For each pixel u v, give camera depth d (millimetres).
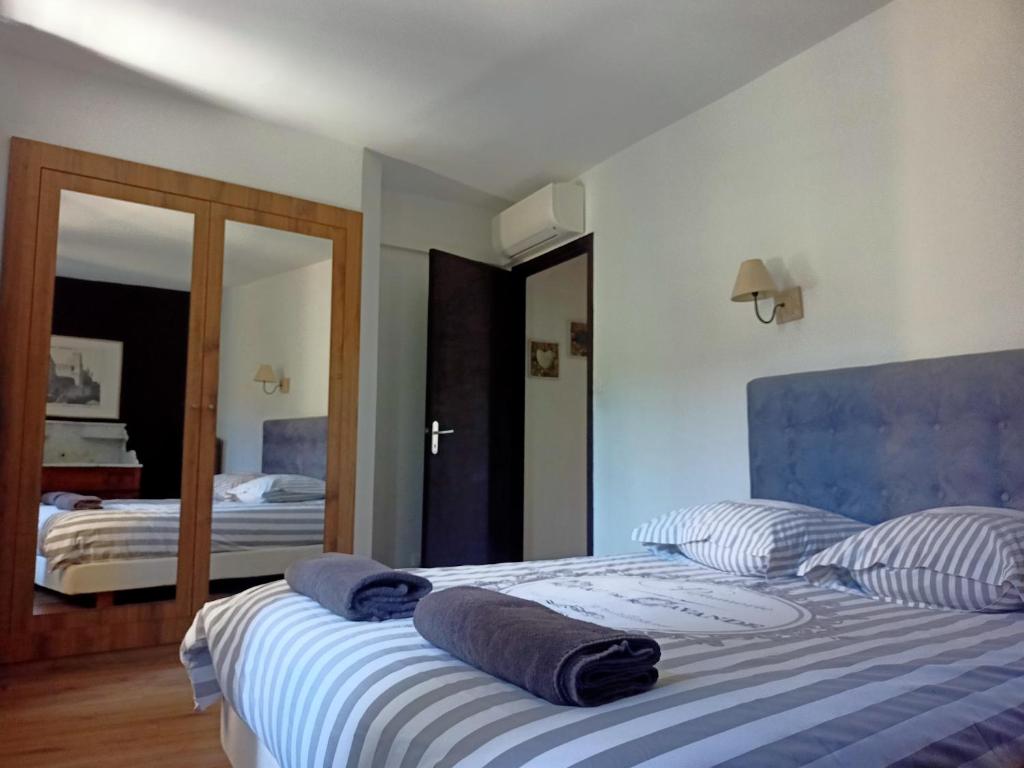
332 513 3572
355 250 3701
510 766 833
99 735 2145
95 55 2891
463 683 1098
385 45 2799
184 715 2314
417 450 4543
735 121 3143
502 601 1307
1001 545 1706
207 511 3219
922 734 944
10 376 2799
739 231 3092
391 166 4059
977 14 2297
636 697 1028
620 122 3467
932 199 2395
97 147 3043
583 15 2604
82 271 2986
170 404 3158
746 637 1429
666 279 3469
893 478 2342
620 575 2186
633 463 3602
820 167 2768
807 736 897
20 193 2859
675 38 2752
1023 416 2018
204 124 3307
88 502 2951
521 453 4707
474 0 2514
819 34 2734
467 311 4422
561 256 4266
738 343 3074
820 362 2729
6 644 2742
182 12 2584
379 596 1589
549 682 993
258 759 1652
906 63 2490
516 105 3301
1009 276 2188
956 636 1463
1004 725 1025
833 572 2092
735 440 3064
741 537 2271
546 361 5066
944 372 2215
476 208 4832
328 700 1206
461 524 4285
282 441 3447
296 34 2725
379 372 4422
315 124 3510
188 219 3246
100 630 2939
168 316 3178
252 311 3391
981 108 2275
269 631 1593
